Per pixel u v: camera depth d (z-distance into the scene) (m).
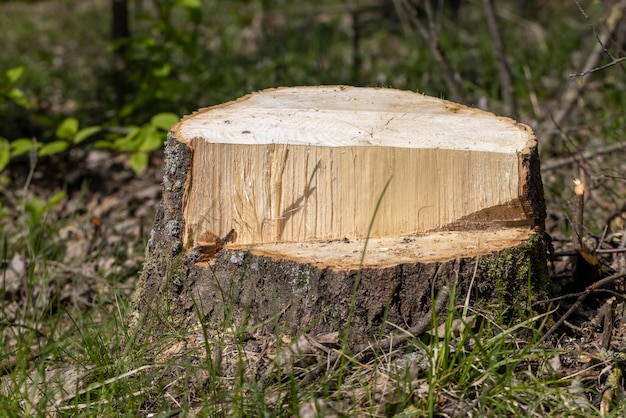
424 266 2.89
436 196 3.12
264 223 3.18
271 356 2.95
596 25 6.61
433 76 7.33
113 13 7.56
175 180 3.23
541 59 7.36
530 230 3.14
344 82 7.40
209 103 7.13
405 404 2.71
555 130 5.73
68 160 6.32
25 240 4.98
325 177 3.16
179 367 2.99
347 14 10.07
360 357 2.91
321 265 2.92
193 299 2.98
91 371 3.00
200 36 9.16
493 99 6.73
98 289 4.41
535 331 2.87
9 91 6.03
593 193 4.87
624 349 3.05
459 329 2.92
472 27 9.00
